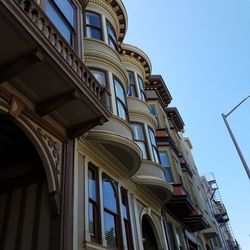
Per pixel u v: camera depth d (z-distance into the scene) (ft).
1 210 28.53
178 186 63.77
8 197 29.04
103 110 30.04
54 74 24.40
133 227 38.37
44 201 26.58
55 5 33.78
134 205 41.16
